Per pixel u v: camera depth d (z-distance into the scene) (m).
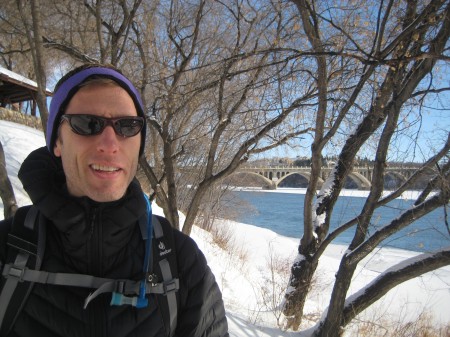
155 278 1.38
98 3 5.94
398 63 4.06
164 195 6.12
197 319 1.47
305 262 6.54
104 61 6.12
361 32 5.32
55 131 1.39
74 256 1.31
